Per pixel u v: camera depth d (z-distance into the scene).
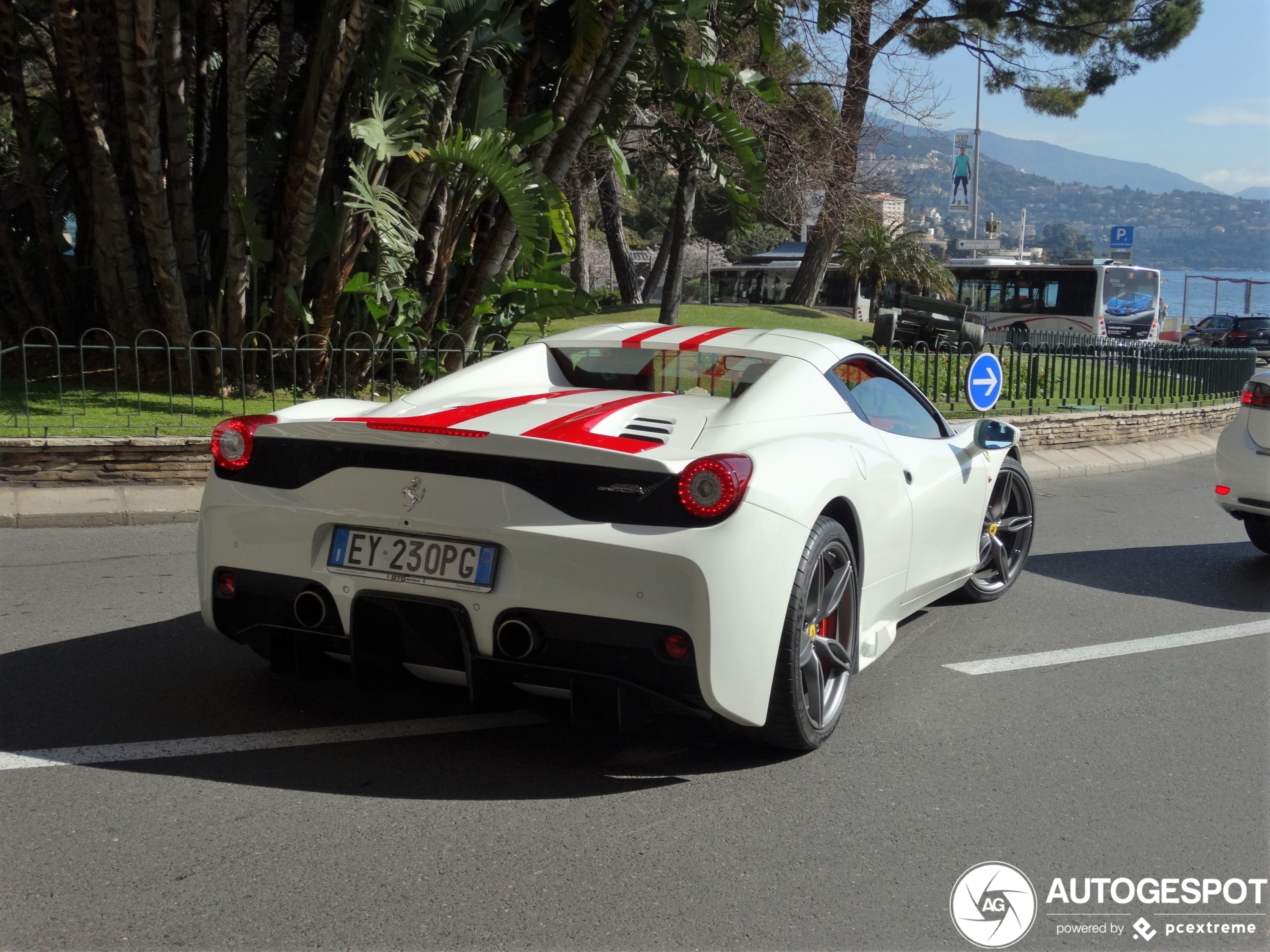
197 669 4.26
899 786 3.46
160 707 3.83
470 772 3.41
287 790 3.22
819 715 3.63
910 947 2.55
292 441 3.48
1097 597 6.20
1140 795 3.47
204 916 2.54
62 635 4.67
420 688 4.11
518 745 3.63
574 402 3.75
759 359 4.16
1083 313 34.47
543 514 3.16
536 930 2.54
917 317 24.30
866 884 2.83
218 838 2.91
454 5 10.39
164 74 10.23
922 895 2.79
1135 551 7.73
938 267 32.84
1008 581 6.08
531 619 3.17
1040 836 3.16
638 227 62.44
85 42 10.41
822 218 23.73
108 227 10.89
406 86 10.07
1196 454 14.26
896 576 4.41
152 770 3.31
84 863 2.75
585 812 3.17
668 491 3.11
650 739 3.75
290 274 10.80
